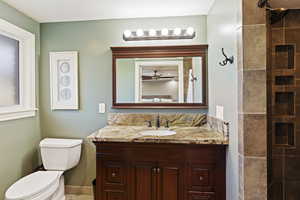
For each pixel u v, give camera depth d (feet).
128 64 8.38
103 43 8.52
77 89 8.56
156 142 6.24
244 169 4.71
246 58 4.66
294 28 6.15
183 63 8.20
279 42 6.21
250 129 4.68
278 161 6.26
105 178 6.63
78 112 8.63
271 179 5.53
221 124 6.31
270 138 5.19
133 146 6.46
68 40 8.61
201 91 8.14
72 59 8.55
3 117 6.75
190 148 6.26
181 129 7.66
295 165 6.21
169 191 6.39
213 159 6.20
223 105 6.13
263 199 4.68
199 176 6.27
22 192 5.82
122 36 8.45
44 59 8.68
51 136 8.71
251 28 4.64
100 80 8.54
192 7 7.48
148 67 8.32
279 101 6.34
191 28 7.90
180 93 8.22
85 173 8.61
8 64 7.25
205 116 8.17
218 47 6.56
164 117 8.29
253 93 4.66
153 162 6.43
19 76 7.77
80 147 8.29
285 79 6.27
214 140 5.92
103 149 6.61
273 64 6.26
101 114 8.56
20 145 7.59
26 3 6.95
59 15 8.02
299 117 6.23
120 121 8.46
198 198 6.28
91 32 8.54
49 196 6.39
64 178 8.63
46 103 8.70
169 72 8.25
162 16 8.27
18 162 7.50
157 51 8.24
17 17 7.46
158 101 8.31
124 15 8.13
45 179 6.68
